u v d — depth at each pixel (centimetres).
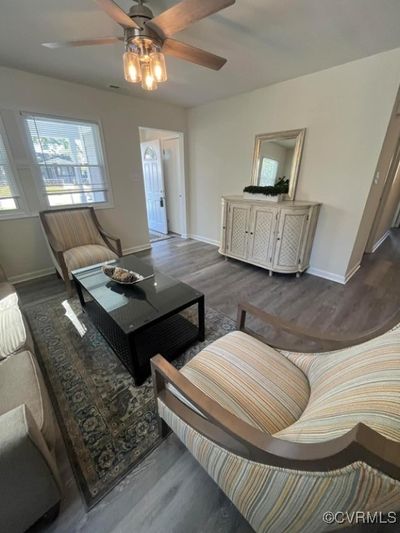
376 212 354
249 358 110
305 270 318
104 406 136
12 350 122
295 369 107
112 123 328
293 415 88
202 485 102
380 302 249
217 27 174
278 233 285
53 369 161
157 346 173
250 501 67
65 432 122
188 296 176
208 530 90
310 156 280
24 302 244
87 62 230
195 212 459
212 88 301
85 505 95
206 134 388
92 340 188
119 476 105
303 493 50
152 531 89
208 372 103
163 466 109
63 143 297
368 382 55
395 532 84
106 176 342
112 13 121
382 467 35
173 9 117
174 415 93
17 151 266
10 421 71
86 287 192
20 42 194
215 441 74
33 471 75
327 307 240
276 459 53
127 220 383
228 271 323
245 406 89
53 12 158
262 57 218
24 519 80
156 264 347
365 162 243
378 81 217
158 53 147
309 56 217
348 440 37
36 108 266
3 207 273
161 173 475
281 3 149
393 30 176
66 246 285
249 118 324
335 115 250
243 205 312
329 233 288
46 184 296
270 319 118
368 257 377
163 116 376
